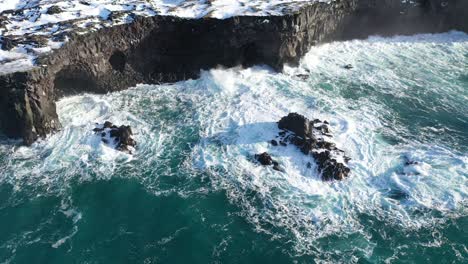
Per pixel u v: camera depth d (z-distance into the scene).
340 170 28.14
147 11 37.69
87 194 27.17
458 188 27.47
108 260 23.28
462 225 25.16
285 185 27.61
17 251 23.73
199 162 29.41
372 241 24.23
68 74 34.31
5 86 29.48
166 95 36.09
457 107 35.84
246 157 29.67
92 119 33.19
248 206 26.27
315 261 23.11
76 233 24.75
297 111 34.09
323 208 26.09
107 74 36.12
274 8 38.12
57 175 28.42
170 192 27.30
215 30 36.72
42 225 25.25
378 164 29.23
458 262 23.17
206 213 25.88
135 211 26.14
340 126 32.66
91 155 29.88
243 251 23.69
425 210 26.05
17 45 33.28
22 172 28.61
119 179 28.19
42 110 30.89
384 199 26.69
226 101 35.16
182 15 37.22
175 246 24.03
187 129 32.34
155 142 31.14
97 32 34.69
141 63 37.44
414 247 23.94
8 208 26.20
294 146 30.19
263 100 35.25
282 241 24.19
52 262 23.17
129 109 34.38
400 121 33.88
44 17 37.06
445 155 30.23
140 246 24.03
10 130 31.28
